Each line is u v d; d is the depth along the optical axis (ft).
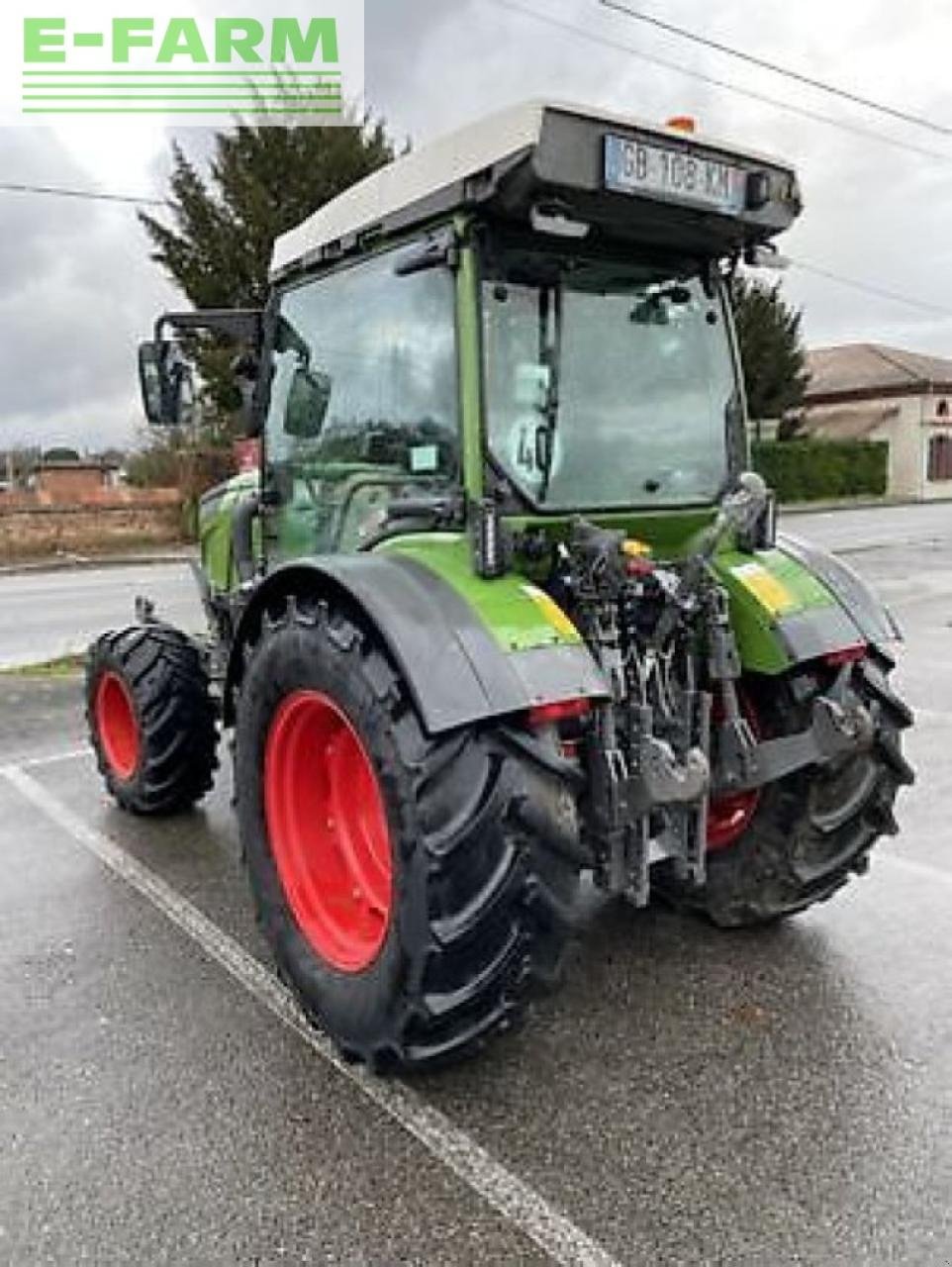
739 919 10.17
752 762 8.84
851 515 76.07
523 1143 7.26
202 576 14.70
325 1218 6.57
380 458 9.52
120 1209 6.68
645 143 7.82
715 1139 7.25
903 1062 8.11
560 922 7.42
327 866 9.09
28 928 10.68
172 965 9.89
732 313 9.89
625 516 8.95
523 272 8.43
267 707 8.92
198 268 63.21
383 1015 7.73
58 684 22.57
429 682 7.20
